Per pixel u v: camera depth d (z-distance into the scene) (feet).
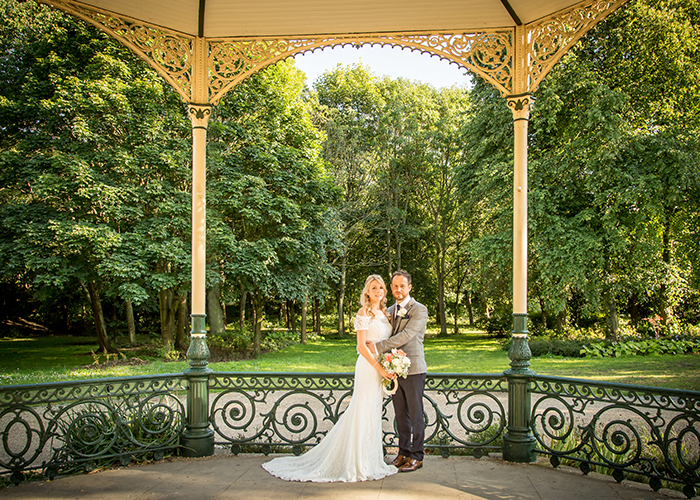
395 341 12.73
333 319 107.14
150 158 44.93
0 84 49.60
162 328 52.11
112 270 41.34
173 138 47.26
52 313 87.15
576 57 50.72
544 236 51.11
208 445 14.78
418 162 83.20
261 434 14.93
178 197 46.34
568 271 49.03
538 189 51.42
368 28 15.21
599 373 37.40
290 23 14.94
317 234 56.80
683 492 11.44
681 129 49.70
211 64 15.57
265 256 49.08
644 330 57.31
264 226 53.93
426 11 14.32
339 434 12.82
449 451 15.29
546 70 14.40
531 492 11.67
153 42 15.07
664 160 47.80
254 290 56.08
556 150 52.47
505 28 14.87
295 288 54.08
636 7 50.75
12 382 34.40
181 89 15.39
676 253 57.31
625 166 48.52
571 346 50.37
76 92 44.32
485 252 55.72
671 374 35.94
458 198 67.87
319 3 13.98
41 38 49.75
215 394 29.84
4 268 41.81
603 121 46.80
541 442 13.99
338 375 14.71
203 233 15.26
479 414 14.52
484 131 60.08
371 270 92.32
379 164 83.35
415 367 13.03
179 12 14.38
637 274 51.29
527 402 14.21
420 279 91.25
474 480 12.48
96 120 45.32
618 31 51.47
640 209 48.60
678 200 49.39
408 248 92.58
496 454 14.73
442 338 82.43
